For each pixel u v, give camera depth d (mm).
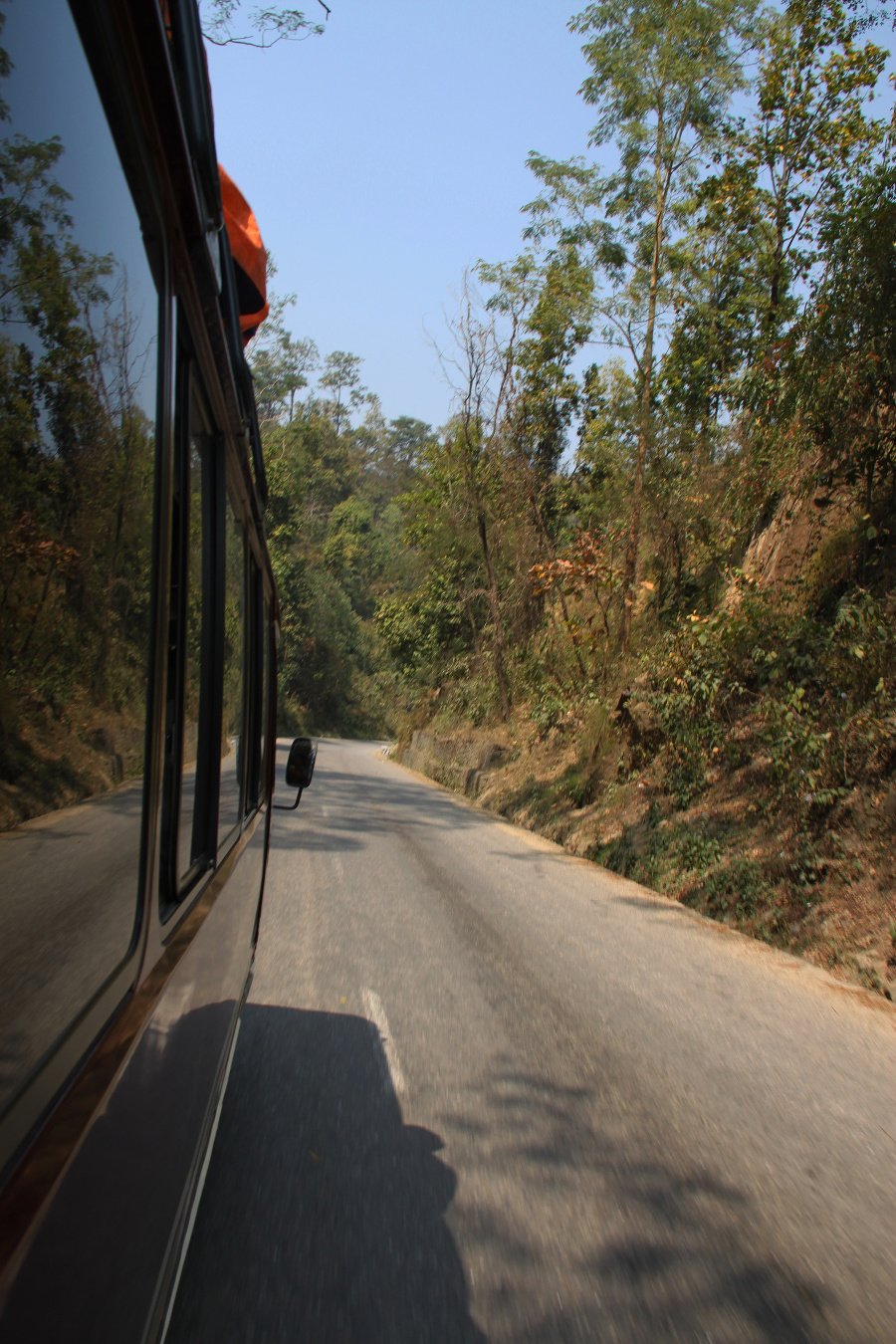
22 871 1198
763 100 19531
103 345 1492
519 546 27938
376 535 82938
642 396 21719
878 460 13188
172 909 2146
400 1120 4445
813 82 19359
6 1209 1067
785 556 14688
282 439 58344
